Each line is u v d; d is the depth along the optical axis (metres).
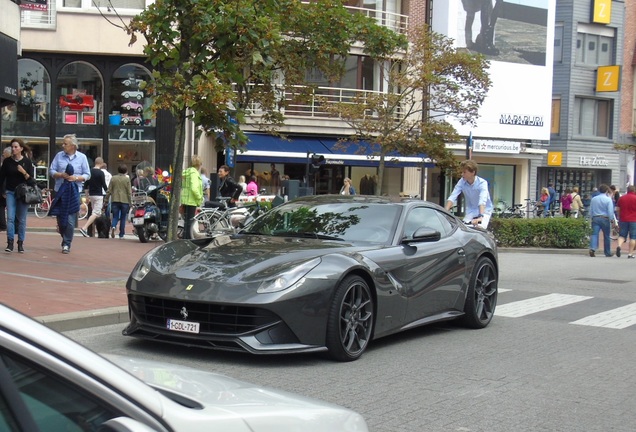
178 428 1.97
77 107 28.66
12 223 12.81
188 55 10.60
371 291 7.15
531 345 8.17
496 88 37.16
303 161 29.89
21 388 1.77
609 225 22.20
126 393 1.93
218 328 6.41
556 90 40.47
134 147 29.14
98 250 14.55
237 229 8.29
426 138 24.12
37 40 27.69
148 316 6.75
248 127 29.97
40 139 28.52
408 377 6.52
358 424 2.54
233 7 10.08
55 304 8.33
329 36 16.58
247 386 2.64
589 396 6.21
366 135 24.78
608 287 13.64
